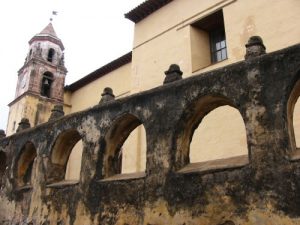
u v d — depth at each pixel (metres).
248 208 5.57
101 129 8.85
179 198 6.55
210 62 16.38
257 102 5.98
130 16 19.38
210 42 16.89
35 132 11.41
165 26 17.67
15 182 11.62
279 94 5.76
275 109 5.73
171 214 6.57
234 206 5.75
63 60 28.59
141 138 16.75
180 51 16.38
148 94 7.98
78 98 26.41
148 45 18.27
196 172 6.47
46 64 27.19
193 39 16.25
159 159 7.17
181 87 7.33
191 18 16.41
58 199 9.38
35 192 10.37
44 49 28.06
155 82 17.02
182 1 17.23
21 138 12.07
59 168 10.45
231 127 12.98
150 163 7.30
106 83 23.66
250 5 14.02
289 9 12.60
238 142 12.56
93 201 8.27
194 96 6.98
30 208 10.34
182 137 7.25
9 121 26.41
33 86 25.77
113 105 8.78
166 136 7.21
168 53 16.97
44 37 28.48
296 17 12.28
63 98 26.91
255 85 6.10
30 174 12.12
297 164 5.22
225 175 6.03
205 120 13.99
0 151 13.09
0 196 12.15
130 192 7.48
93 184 8.45
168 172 6.91
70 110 26.89
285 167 5.34
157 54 17.53
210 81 6.80
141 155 16.39
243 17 14.10
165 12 17.97
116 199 7.73
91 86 25.22
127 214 7.37
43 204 9.86
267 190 5.43
